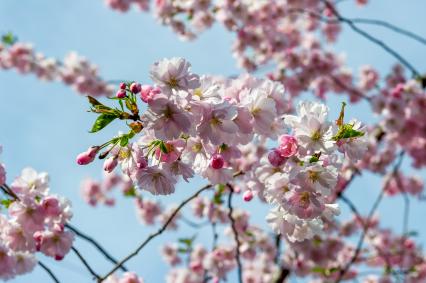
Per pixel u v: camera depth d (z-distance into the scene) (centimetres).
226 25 854
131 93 268
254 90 307
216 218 757
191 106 267
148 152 289
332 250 723
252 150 562
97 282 399
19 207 364
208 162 303
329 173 274
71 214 379
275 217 312
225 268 825
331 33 1047
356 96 1008
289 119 291
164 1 855
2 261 385
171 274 916
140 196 866
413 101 842
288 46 884
